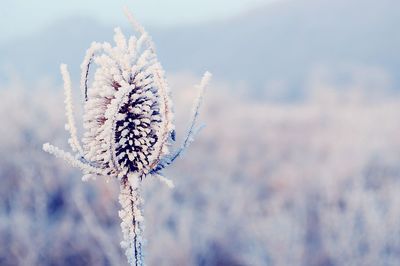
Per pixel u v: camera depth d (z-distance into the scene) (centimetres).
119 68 249
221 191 1075
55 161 1004
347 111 2278
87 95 245
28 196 895
